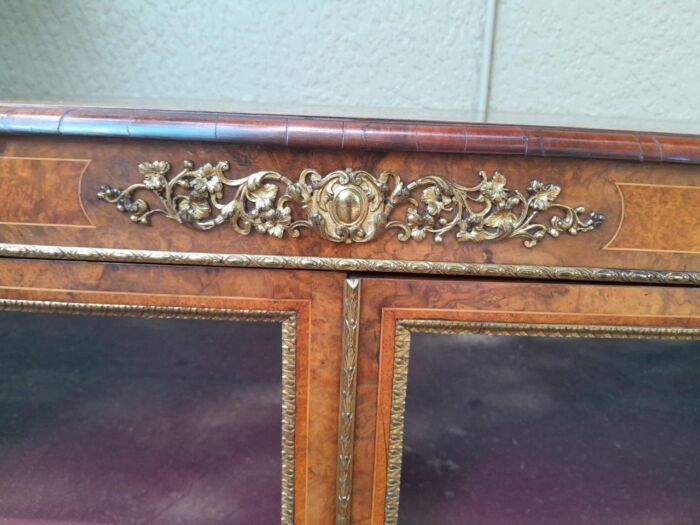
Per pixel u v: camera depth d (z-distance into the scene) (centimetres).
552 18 86
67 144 36
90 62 87
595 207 37
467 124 35
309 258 38
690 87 89
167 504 57
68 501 57
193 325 96
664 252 39
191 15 86
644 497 60
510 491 60
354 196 36
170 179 36
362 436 42
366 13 86
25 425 69
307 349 40
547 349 91
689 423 73
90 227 37
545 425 72
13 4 84
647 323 40
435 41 87
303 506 44
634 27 86
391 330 40
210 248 38
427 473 62
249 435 68
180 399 76
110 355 87
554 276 39
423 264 38
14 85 88
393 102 90
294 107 64
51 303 39
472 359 87
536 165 36
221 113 35
